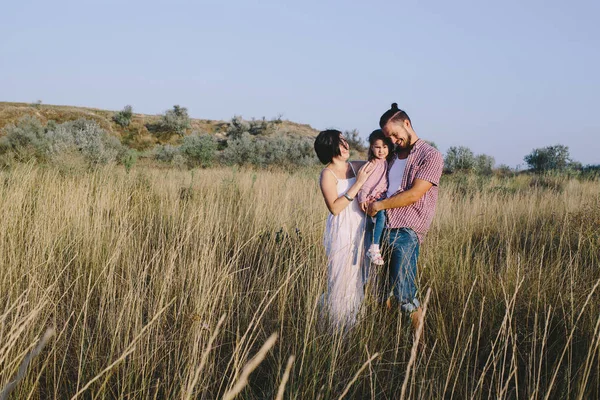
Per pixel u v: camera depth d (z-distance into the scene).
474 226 6.37
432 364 2.88
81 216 5.30
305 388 2.59
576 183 13.54
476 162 20.77
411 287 3.44
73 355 3.00
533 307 3.49
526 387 2.71
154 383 2.75
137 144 42.28
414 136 3.62
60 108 45.94
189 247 4.54
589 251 4.75
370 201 3.59
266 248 4.56
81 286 3.81
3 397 1.23
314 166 22.28
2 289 3.44
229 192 8.88
